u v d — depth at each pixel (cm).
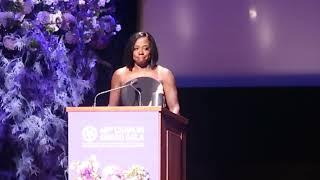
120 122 1182
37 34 1709
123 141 1180
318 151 2308
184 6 2330
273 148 2322
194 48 2327
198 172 2350
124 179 1177
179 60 2330
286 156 2322
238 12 2309
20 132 1741
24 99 1698
